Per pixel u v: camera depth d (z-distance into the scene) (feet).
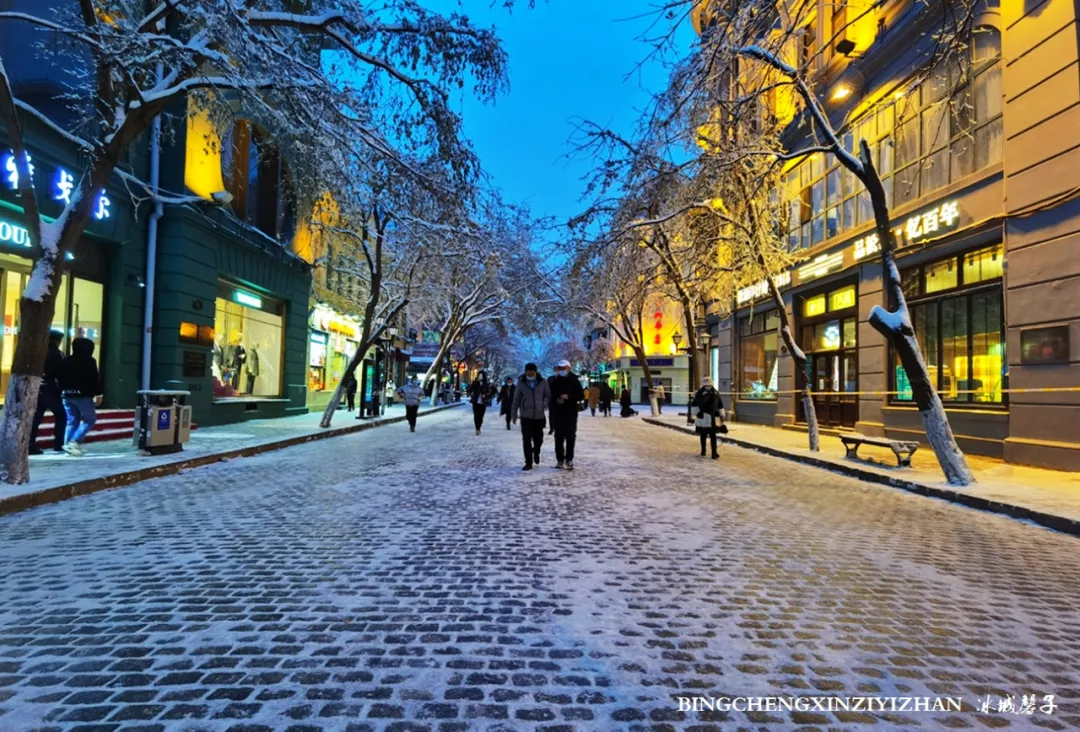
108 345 44.88
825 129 32.76
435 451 44.24
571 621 12.30
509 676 9.92
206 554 16.66
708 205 45.03
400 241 66.33
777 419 70.18
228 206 54.90
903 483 30.86
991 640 11.91
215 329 57.47
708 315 98.48
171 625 11.73
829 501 26.89
